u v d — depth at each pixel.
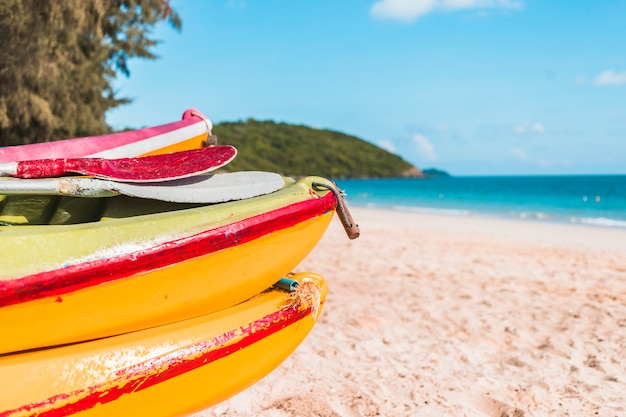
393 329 5.27
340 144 127.25
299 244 2.63
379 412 3.47
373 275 7.68
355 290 6.78
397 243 10.98
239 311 2.49
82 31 11.29
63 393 1.96
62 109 12.18
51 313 1.96
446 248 10.49
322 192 2.75
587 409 3.59
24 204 2.57
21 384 1.91
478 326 5.38
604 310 5.99
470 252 10.05
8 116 10.87
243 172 3.04
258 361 2.56
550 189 62.94
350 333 5.12
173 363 2.20
